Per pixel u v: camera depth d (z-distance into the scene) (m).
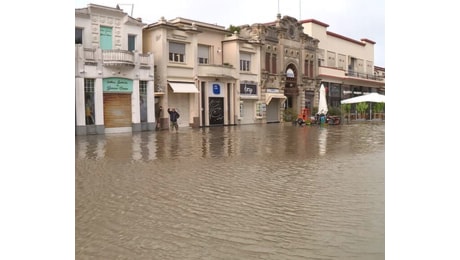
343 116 41.09
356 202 7.41
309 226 6.03
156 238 5.57
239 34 42.78
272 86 43.38
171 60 33.72
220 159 13.49
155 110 32.75
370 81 58.69
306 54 47.62
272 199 7.72
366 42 61.75
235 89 39.00
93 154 15.11
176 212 6.88
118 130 29.48
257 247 5.19
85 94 27.72
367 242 5.32
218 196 8.02
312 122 37.03
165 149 16.80
